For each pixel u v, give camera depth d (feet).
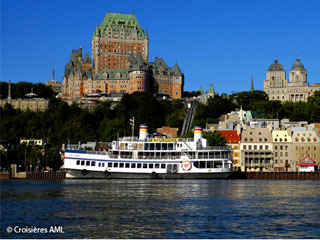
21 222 247.91
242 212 273.75
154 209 285.02
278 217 257.75
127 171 498.28
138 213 271.49
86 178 502.38
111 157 499.92
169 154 498.28
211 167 497.87
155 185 426.92
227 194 357.00
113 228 232.73
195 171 495.41
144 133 509.35
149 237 215.51
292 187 414.62
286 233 221.46
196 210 280.72
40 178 563.89
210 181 477.77
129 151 501.97
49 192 373.40
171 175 495.82
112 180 489.26
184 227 233.96
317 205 299.79
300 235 217.97
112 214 268.82
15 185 442.50
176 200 323.37
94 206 297.33
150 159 497.05
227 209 284.20
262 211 276.82
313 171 572.92
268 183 460.55
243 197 339.57
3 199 330.34
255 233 221.46
